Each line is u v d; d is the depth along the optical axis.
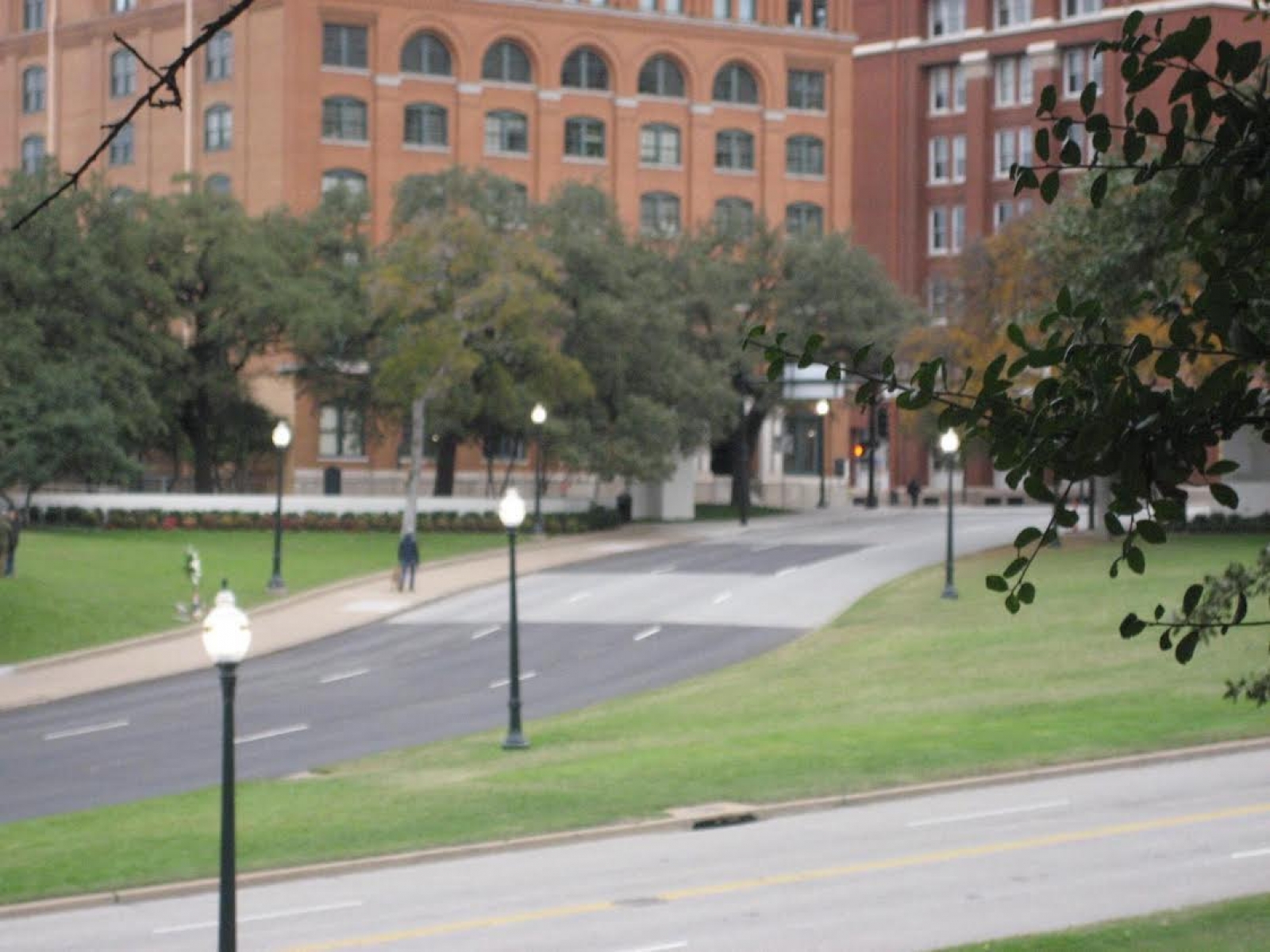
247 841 33.59
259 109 119.12
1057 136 7.62
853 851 32.06
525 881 30.30
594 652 61.03
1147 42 7.55
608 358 100.00
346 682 56.22
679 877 30.23
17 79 134.12
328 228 104.38
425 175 101.31
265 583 76.50
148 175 124.94
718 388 101.31
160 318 97.31
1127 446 7.34
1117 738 42.53
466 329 89.31
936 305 139.12
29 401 88.06
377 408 102.12
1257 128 7.33
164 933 27.25
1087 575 70.62
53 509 92.81
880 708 48.06
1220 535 86.94
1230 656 53.06
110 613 66.62
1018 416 7.91
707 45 131.50
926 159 154.75
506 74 125.50
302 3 118.00
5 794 39.88
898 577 76.62
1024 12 148.12
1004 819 34.78
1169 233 7.92
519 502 43.84
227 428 104.38
